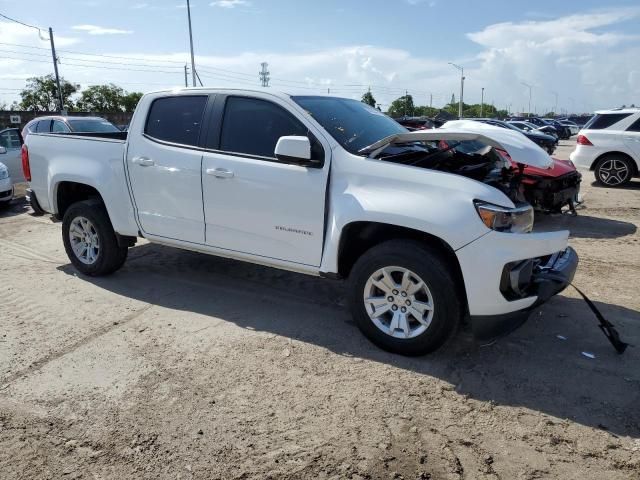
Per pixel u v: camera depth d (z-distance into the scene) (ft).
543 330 14.15
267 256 14.30
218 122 14.85
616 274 18.75
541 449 9.40
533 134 66.39
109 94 198.18
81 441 9.64
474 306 11.58
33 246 22.98
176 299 16.44
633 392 11.19
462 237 11.38
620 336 13.76
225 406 10.67
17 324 14.64
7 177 31.55
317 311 15.49
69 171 17.46
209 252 15.46
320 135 13.26
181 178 15.21
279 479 8.66
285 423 10.12
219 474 8.79
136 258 20.58
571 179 25.79
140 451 9.36
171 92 15.84
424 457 9.19
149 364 12.35
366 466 8.95
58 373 11.97
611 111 39.19
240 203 14.29
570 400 10.91
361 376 11.82
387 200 12.16
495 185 13.30
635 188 38.52
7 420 10.25
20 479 8.70
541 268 12.91
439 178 11.95
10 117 108.88
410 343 12.36
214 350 13.05
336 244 12.83
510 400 10.91
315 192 13.12
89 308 15.75
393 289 12.46
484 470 8.87
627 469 8.88
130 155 16.19
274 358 12.64
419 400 10.90
